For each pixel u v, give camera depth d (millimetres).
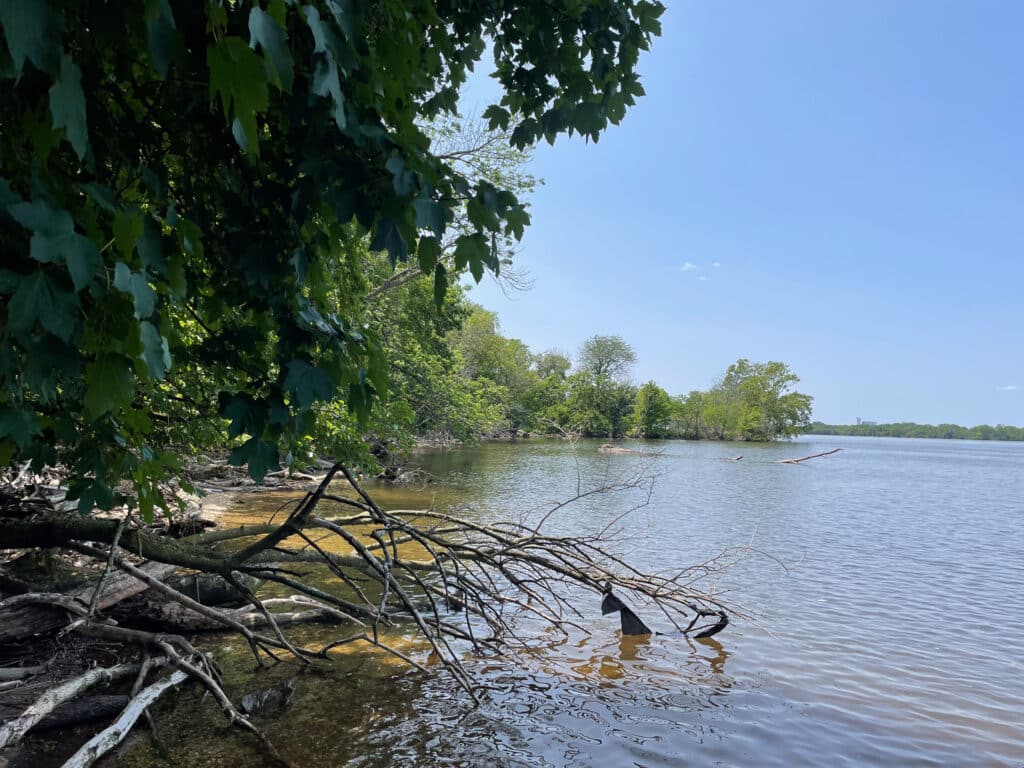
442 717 5320
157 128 2652
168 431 6320
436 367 24469
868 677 6668
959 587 11055
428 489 21859
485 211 2506
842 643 7801
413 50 2557
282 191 2684
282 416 2791
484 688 5980
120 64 2275
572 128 3947
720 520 18688
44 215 1559
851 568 12477
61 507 7535
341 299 3895
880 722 5582
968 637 8172
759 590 10508
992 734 5402
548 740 5023
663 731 5266
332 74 1909
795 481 35312
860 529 17844
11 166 1813
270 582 8945
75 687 4773
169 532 8773
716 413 107562
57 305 1678
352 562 6355
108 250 2045
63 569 6500
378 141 2230
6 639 5387
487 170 19328
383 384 2998
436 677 6184
